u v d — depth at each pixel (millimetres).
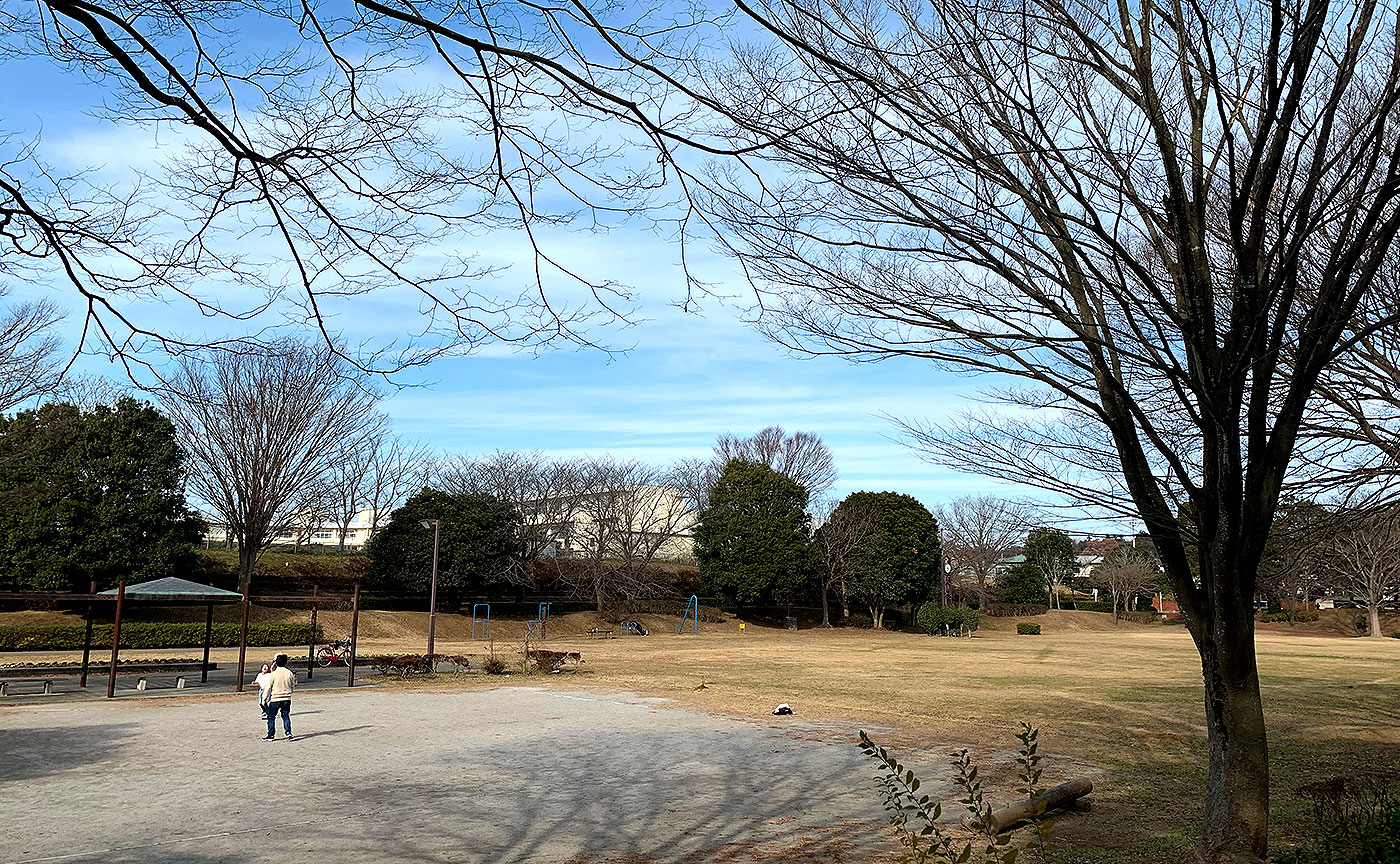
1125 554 75375
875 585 58938
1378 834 6461
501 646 40344
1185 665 35125
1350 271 6363
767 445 63094
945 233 6586
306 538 48719
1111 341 7531
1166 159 6293
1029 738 5949
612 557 58000
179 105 3574
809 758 14719
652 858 8969
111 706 19938
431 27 3521
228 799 11281
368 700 21984
